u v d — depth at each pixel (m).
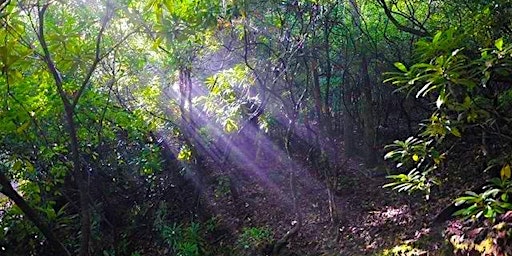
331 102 10.23
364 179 8.76
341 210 7.85
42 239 7.60
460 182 6.50
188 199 9.57
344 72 8.92
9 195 2.80
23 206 2.85
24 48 3.19
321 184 9.02
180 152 9.23
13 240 7.72
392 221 6.73
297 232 7.50
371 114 9.37
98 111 7.00
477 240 4.70
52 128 6.22
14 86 4.88
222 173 9.72
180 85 8.71
